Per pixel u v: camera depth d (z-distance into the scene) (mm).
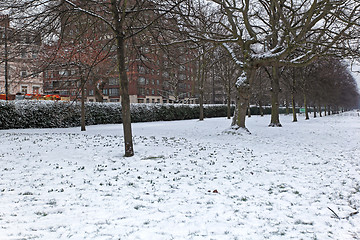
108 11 10273
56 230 3518
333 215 4156
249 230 3592
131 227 3627
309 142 12484
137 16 9820
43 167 7461
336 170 7074
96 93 28047
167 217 4012
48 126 20031
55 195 5133
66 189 5539
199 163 7910
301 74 32000
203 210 4336
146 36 11250
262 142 12406
